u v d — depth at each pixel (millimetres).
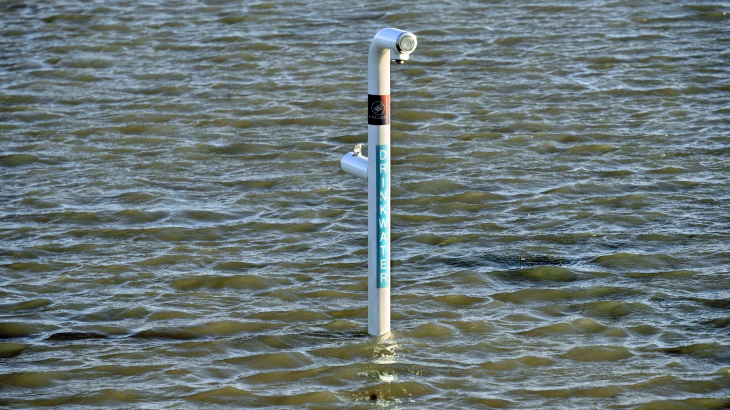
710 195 11891
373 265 8094
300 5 22469
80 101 16469
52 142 14500
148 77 17719
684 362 7734
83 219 11484
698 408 7020
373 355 7922
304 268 9953
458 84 17000
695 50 18625
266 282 9570
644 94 16250
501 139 14312
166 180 12852
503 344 8102
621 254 10070
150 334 8383
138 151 14086
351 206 11867
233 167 13391
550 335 8305
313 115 15562
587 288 9273
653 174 12719
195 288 9461
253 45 19453
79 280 9648
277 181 12781
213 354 7969
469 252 10312
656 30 20031
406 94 16500
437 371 7621
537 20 20984
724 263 9812
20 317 8766
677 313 8703
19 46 19734
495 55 18625
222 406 7094
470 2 22500
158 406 7102
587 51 18750
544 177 12734
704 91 16359
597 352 7941
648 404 7066
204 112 15766
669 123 14797
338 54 18797
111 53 19141
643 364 7723
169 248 10547
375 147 7770
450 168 13164
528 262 10000
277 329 8484
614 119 15078
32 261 10188
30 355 7973
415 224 11234
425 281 9547
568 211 11484
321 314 8789
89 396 7250
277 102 16188
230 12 21953
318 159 13648
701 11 21281
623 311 8781
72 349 8086
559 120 15094
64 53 19188
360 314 8789
